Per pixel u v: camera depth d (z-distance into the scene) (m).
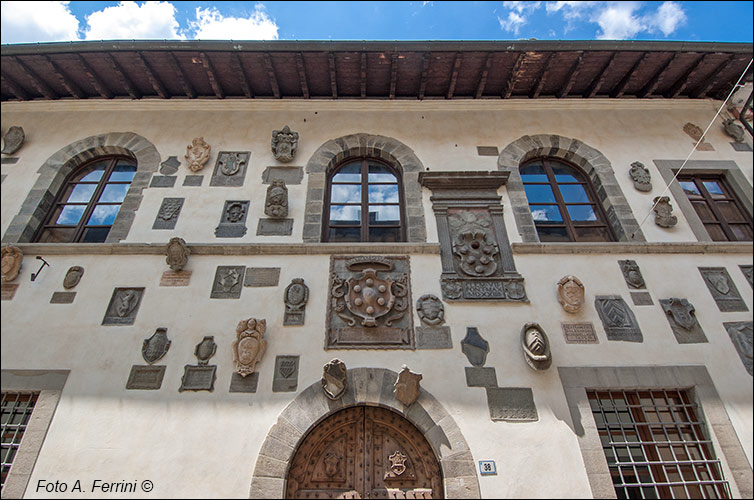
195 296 6.34
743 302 6.46
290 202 7.37
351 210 7.60
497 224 7.17
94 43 7.53
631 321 6.24
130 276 6.53
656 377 5.80
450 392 5.62
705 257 6.91
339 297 6.32
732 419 5.55
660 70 8.33
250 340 5.78
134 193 7.46
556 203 7.77
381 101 8.64
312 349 5.91
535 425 5.41
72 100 8.63
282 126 8.37
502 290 6.45
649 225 7.29
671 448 5.57
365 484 5.26
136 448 5.20
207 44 7.57
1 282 6.48
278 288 6.41
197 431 5.32
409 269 6.59
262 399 5.53
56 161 7.91
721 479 5.31
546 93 8.86
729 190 8.08
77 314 6.20
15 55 7.67
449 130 8.35
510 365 5.83
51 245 6.75
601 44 7.68
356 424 5.61
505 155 8.01
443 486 5.08
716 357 5.98
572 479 5.09
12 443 5.42
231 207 7.31
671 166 8.05
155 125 8.38
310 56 7.83
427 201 7.43
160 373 5.72
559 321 6.21
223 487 4.97
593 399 5.81
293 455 5.21
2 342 5.95
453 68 8.08
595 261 6.79
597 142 8.28
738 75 8.36
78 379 5.68
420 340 6.00
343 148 8.05
